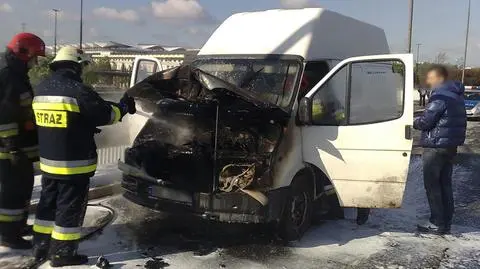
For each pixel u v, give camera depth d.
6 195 4.80
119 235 5.49
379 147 5.26
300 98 5.45
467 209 7.31
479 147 14.68
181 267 4.66
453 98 5.69
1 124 4.59
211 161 5.21
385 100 5.27
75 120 4.27
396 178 5.25
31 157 4.85
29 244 4.98
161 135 6.03
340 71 5.37
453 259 5.16
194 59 6.41
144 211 6.42
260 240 5.48
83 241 5.25
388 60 5.25
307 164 5.45
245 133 5.30
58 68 4.40
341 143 5.34
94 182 7.34
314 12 6.09
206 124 5.61
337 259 5.02
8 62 4.59
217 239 5.48
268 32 6.12
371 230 6.02
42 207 4.57
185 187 5.07
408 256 5.18
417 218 6.61
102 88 10.32
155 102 5.67
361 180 5.36
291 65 5.65
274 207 4.99
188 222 6.01
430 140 5.79
